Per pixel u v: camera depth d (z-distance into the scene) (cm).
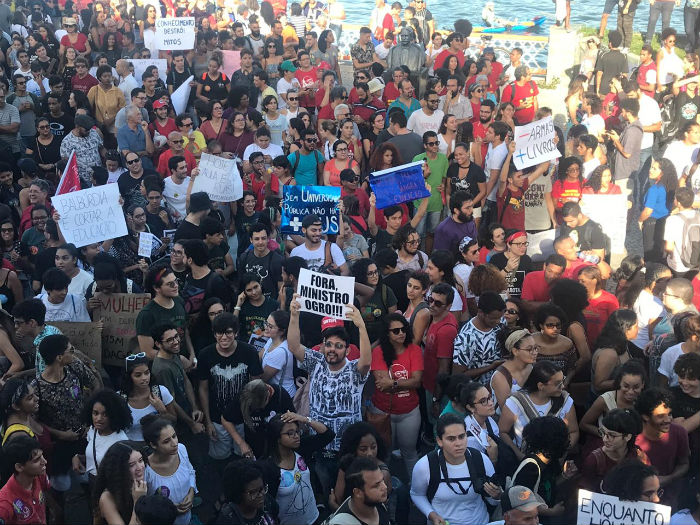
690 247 1130
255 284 947
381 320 934
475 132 1502
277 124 1534
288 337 848
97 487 672
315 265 1065
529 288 1011
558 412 766
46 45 1997
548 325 848
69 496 837
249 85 1714
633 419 695
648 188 1274
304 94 1725
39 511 684
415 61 1873
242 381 859
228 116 1543
